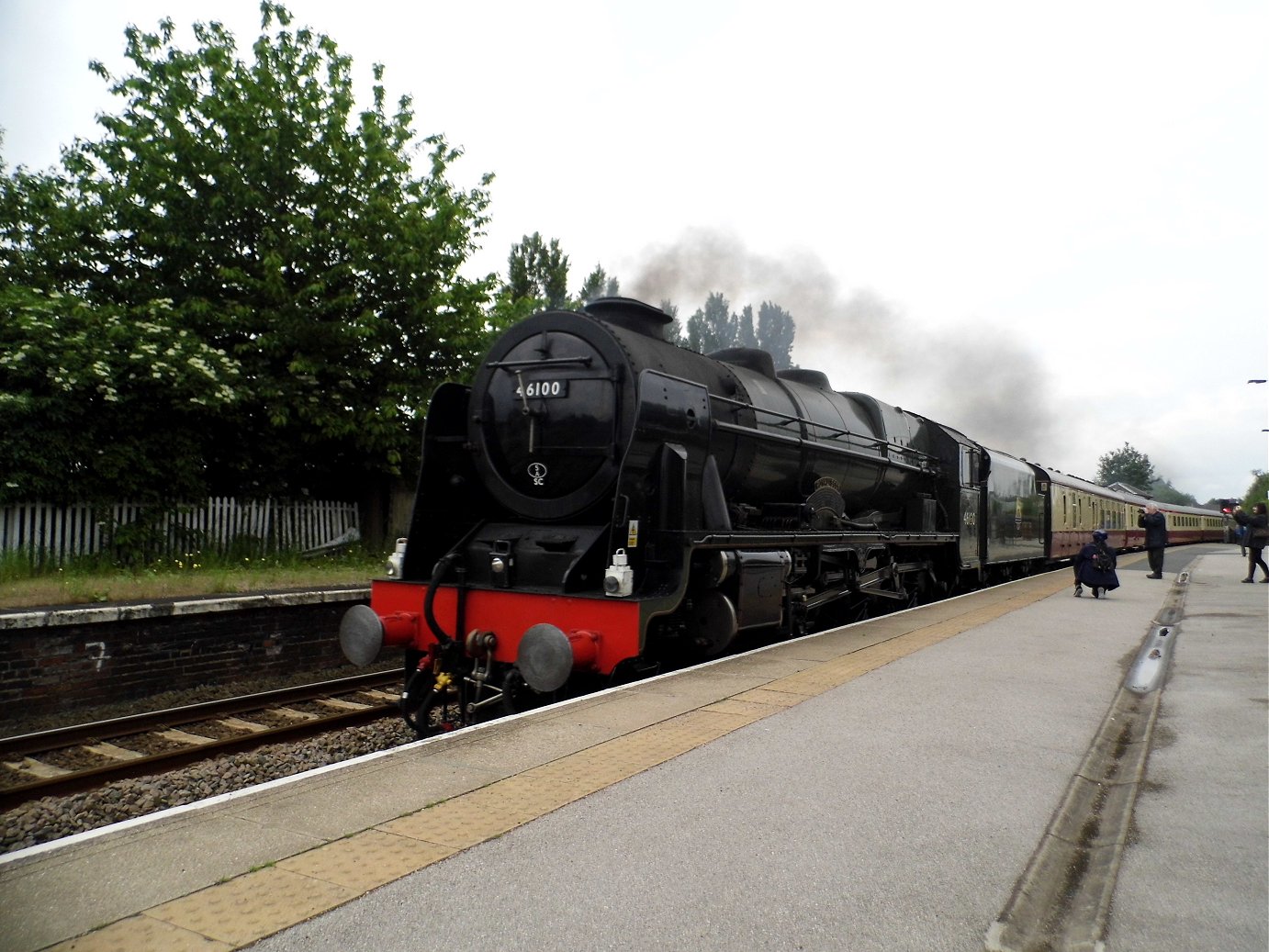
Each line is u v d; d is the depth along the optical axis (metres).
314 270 15.31
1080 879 3.31
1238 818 3.82
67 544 12.02
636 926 2.78
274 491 15.14
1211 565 21.86
